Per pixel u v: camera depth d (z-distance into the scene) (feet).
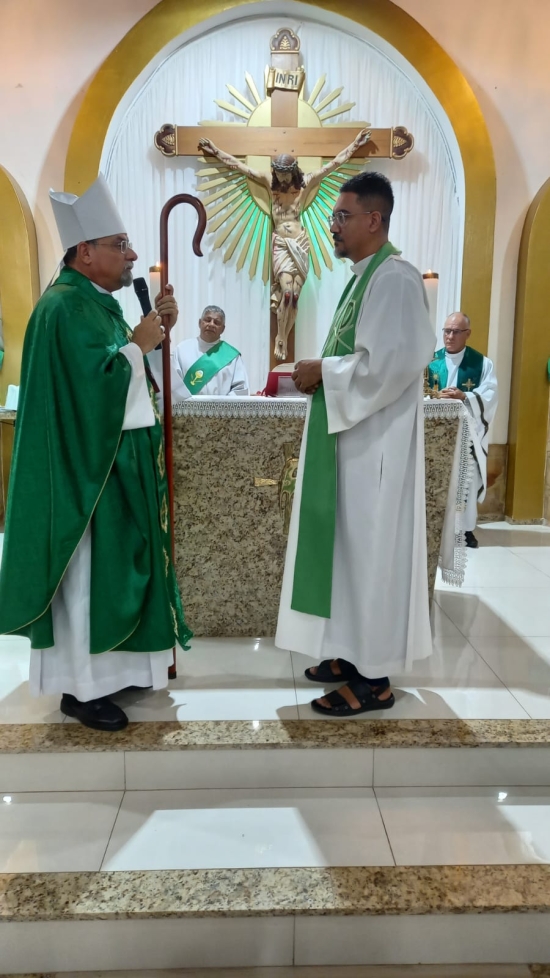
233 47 14.44
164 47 13.97
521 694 7.11
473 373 13.96
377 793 6.23
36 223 14.48
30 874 5.18
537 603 10.07
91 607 6.06
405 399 6.26
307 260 14.26
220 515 8.27
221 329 13.80
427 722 6.50
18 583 5.92
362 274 6.38
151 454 6.43
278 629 6.76
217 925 4.98
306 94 14.69
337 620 6.63
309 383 6.42
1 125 14.24
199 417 7.96
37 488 5.92
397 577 6.43
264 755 6.21
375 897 4.98
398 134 14.30
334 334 6.73
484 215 14.64
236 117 14.66
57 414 5.90
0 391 14.43
